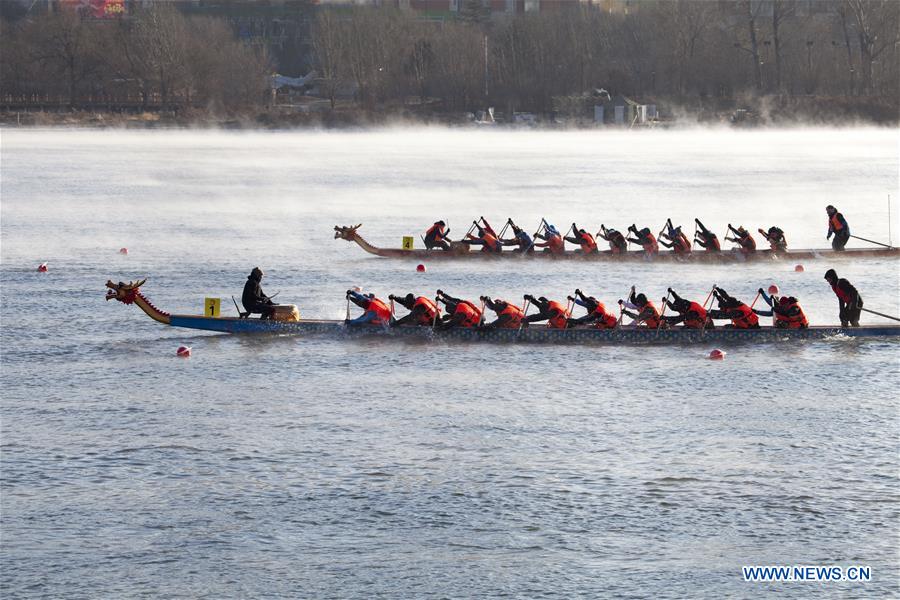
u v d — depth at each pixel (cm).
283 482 7119
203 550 6234
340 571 6019
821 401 8775
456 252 15525
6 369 9638
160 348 10350
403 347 10375
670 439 7888
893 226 19862
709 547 6291
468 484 7081
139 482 7119
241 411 8488
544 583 5909
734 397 8869
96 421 8250
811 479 7175
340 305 12450
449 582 5919
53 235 18250
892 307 12375
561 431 8044
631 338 10500
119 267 15012
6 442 7800
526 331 10519
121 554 6191
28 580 5931
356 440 7850
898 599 5788
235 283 13838
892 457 7544
